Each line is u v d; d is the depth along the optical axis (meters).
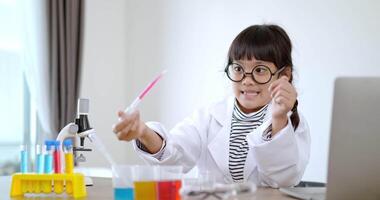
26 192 1.19
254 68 1.53
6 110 3.13
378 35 2.67
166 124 3.59
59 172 1.22
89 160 3.43
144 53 3.74
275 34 1.56
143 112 3.71
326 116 2.84
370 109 0.94
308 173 2.89
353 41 2.76
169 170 0.96
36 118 3.24
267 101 1.58
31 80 3.10
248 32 1.56
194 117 1.74
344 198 1.00
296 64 2.95
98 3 3.64
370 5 2.70
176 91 3.54
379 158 0.95
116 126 1.10
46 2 3.09
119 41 3.81
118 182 0.95
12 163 3.15
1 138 3.11
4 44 3.11
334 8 2.83
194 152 1.64
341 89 0.96
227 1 3.29
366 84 0.94
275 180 1.40
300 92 2.94
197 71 3.43
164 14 3.63
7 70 3.12
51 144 1.23
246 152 1.56
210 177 1.09
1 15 3.09
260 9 3.13
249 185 0.96
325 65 2.86
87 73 3.54
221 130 1.65
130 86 3.82
